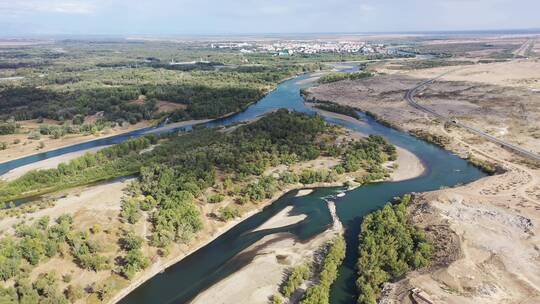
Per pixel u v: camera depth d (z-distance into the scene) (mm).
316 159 138375
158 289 78250
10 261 75938
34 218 97500
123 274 80062
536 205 96625
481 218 89938
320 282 73000
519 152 141375
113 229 92125
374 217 93812
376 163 134250
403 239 82688
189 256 88438
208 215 102250
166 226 91688
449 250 79000
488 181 114875
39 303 69938
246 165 126375
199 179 114250
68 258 82062
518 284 68688
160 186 110250
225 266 84125
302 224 99062
